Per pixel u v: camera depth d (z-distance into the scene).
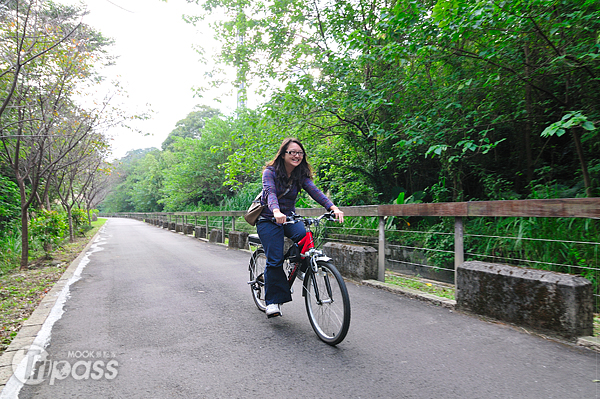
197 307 4.21
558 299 2.88
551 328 2.93
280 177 3.24
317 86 7.95
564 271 4.20
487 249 5.20
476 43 5.74
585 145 6.00
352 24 8.72
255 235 4.01
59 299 4.77
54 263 8.43
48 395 2.25
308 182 3.37
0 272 7.15
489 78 5.36
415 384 2.26
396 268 6.94
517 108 6.16
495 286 3.38
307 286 3.30
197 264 7.54
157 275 6.36
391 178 9.24
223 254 9.20
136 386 2.33
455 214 3.82
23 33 6.23
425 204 4.24
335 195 9.52
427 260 6.35
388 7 8.21
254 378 2.41
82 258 9.09
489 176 6.77
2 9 6.11
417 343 2.92
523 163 6.92
